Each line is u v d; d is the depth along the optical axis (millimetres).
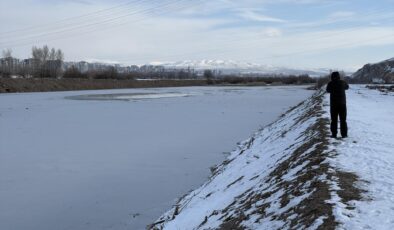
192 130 30438
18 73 112000
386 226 6352
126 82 111188
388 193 7809
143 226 12633
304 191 8430
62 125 33312
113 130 30656
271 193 9547
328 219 6691
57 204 14641
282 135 18984
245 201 10172
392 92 39094
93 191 16016
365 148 11695
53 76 111688
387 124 16906
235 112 43031
